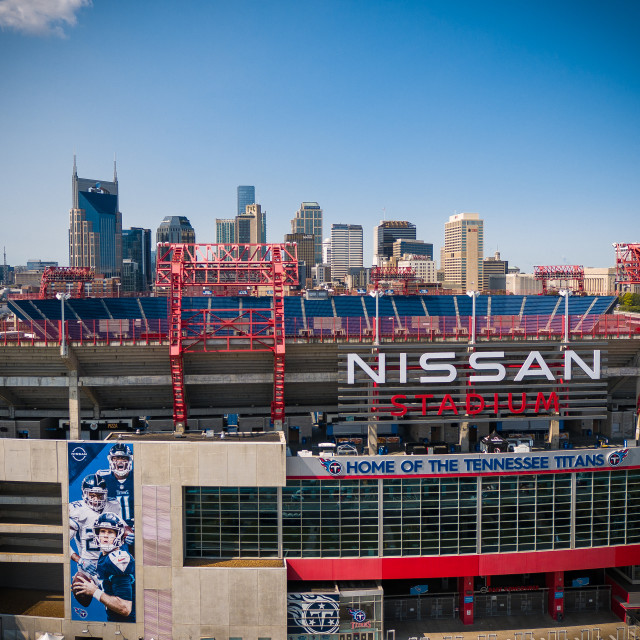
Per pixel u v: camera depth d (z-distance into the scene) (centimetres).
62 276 14862
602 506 6538
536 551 6456
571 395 7131
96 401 7500
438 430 7394
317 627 6122
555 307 12644
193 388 7456
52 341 6762
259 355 7106
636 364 7325
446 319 7394
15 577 6894
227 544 6300
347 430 7594
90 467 6153
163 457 6091
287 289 14538
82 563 6206
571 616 6675
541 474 6419
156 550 6122
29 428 7431
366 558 6300
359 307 13175
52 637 6069
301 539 6306
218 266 6950
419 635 6294
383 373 6675
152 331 7350
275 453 6075
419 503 6334
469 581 6481
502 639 6225
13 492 6825
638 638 6259
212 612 6069
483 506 6394
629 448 6500
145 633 6169
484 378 6738
